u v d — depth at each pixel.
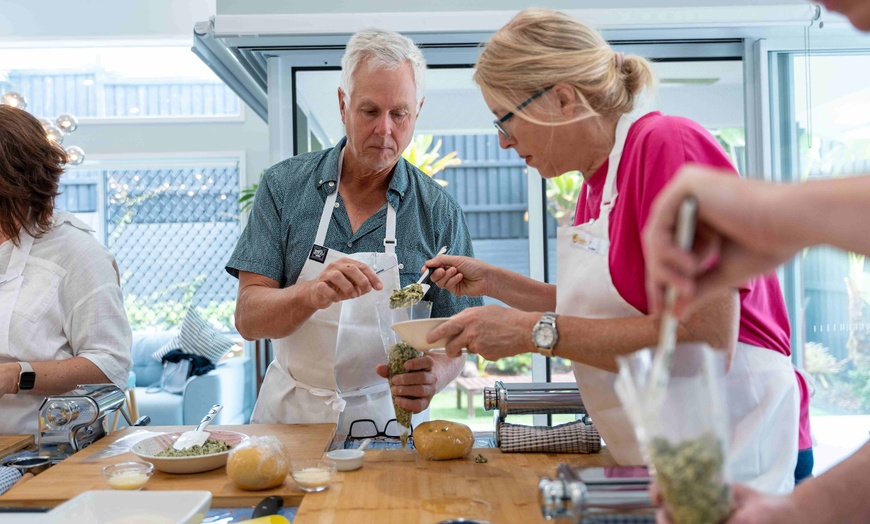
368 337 2.02
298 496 1.33
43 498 1.31
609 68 1.29
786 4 2.65
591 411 1.42
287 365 2.07
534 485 1.36
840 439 2.71
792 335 2.85
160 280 7.68
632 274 1.26
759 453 1.21
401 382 1.62
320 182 2.05
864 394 2.83
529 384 1.72
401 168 2.08
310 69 3.12
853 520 0.74
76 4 6.72
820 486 0.75
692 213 0.59
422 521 1.17
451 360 1.89
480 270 1.81
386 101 1.84
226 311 7.66
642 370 0.68
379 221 2.06
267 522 1.15
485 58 1.34
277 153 3.08
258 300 1.87
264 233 2.03
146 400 5.81
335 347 2.01
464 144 7.93
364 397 2.07
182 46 6.95
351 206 2.08
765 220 0.58
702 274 0.67
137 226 7.69
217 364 6.46
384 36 1.88
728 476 0.67
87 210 7.67
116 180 7.68
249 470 1.33
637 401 0.66
